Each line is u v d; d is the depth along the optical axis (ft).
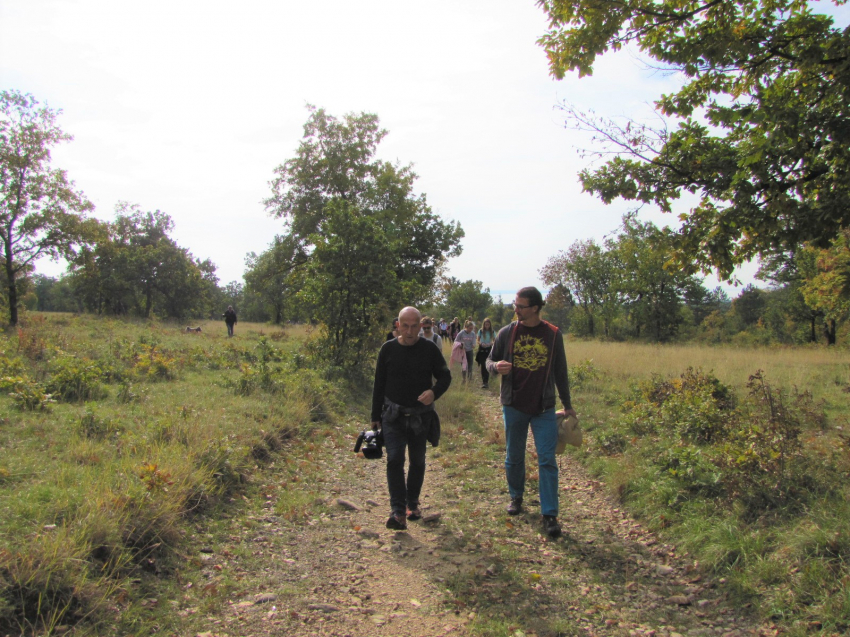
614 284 144.25
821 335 141.18
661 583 11.12
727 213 17.01
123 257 151.53
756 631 9.20
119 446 16.49
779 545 11.23
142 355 33.50
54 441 16.72
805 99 16.05
